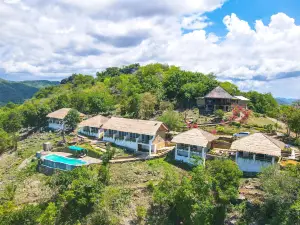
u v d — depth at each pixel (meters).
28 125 92.88
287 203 36.28
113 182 48.62
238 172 40.62
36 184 50.97
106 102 94.62
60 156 59.62
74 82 180.75
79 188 41.84
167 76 114.00
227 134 65.75
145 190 45.97
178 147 54.78
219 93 86.69
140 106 82.62
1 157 70.75
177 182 42.72
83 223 40.53
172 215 41.62
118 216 41.53
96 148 61.81
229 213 40.28
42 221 37.91
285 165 47.06
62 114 84.69
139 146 61.12
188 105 94.81
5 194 47.09
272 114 86.50
